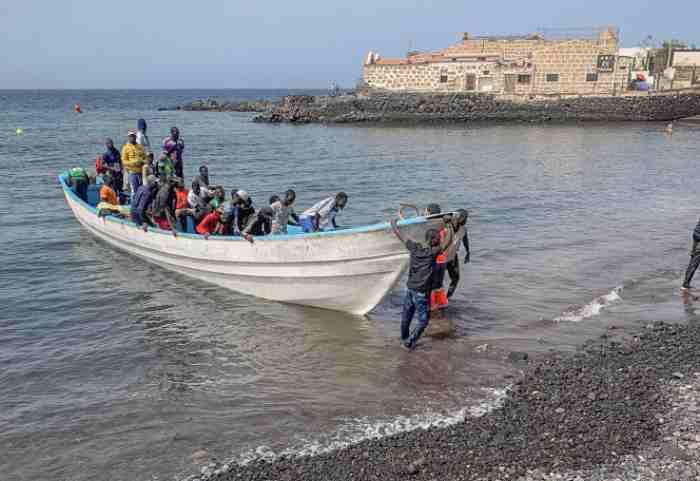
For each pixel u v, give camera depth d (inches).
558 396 300.2
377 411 295.9
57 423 287.4
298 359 358.9
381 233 386.0
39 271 527.2
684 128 2374.5
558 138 2018.9
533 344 372.8
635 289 479.5
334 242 406.0
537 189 991.0
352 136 2116.1
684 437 261.1
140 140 602.9
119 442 271.6
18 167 1144.8
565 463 244.7
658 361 339.0
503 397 305.1
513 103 2787.9
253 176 1108.5
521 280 504.4
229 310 445.4
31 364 350.6
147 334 398.0
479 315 424.8
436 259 388.5
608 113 2672.2
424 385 321.7
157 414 295.9
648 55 3038.9
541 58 2783.0
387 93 3048.7
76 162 1237.7
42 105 4852.4
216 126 2591.0
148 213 532.4
